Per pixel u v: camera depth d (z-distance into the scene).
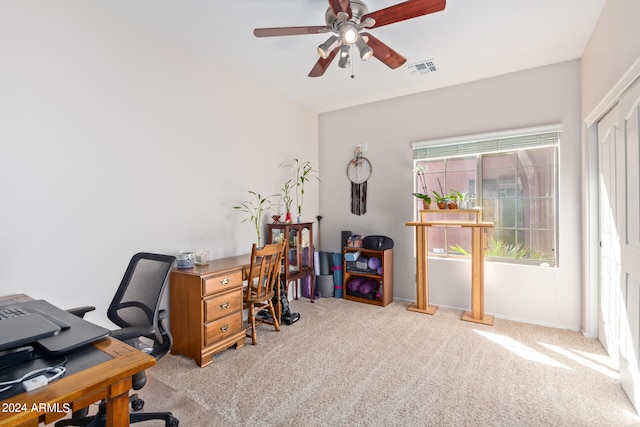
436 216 3.68
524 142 3.09
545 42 2.58
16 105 1.79
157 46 2.52
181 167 2.71
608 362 2.28
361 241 3.91
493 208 3.35
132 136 2.35
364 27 1.87
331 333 2.86
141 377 1.42
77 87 2.04
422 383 2.03
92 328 1.07
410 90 3.64
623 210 1.90
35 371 0.79
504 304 3.21
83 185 2.08
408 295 3.83
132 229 2.36
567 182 2.90
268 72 3.21
